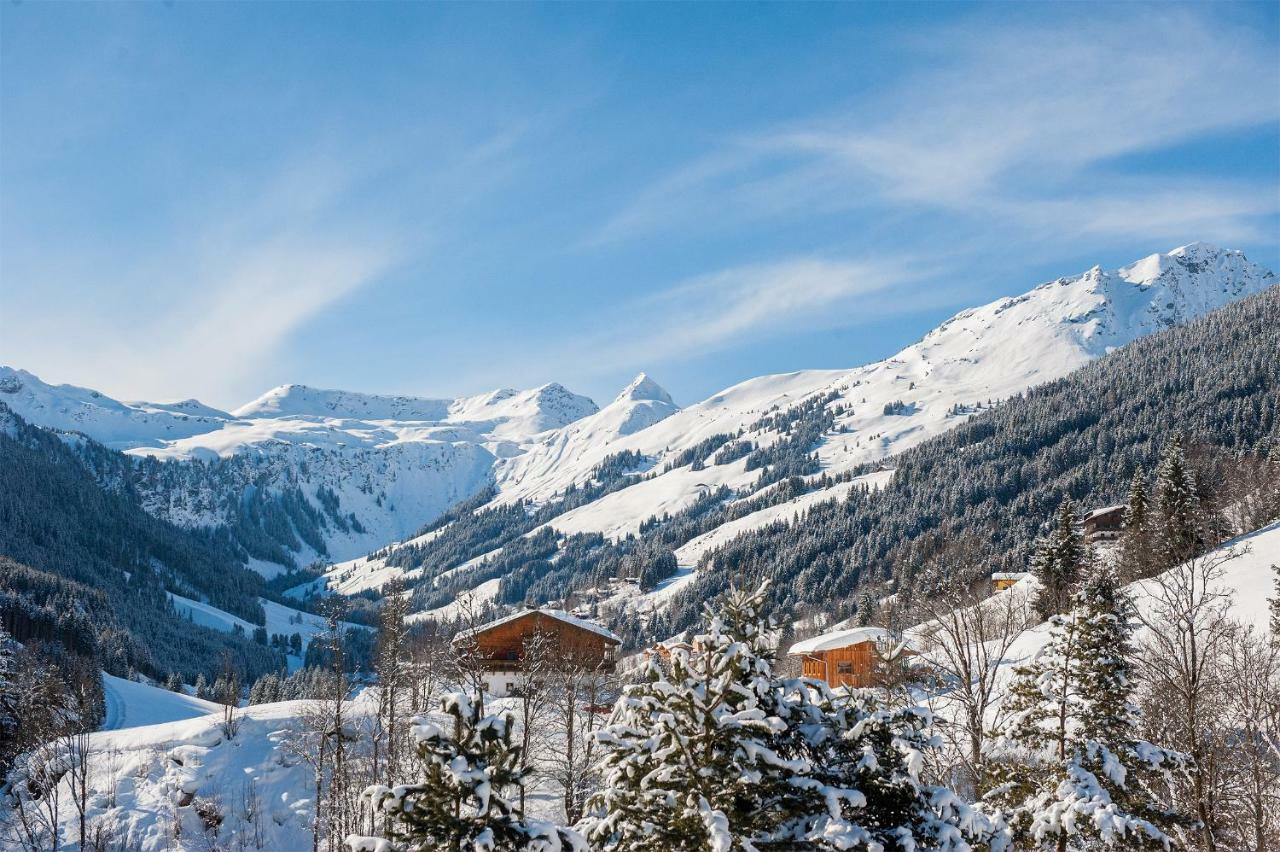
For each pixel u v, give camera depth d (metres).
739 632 17.16
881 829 15.94
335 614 58.94
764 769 15.10
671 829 14.55
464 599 64.75
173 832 57.81
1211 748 27.67
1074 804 22.09
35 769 61.84
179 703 116.56
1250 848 28.42
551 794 51.38
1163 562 76.44
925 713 16.70
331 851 49.94
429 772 13.16
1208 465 117.25
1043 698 26.02
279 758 64.50
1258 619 54.72
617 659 86.12
